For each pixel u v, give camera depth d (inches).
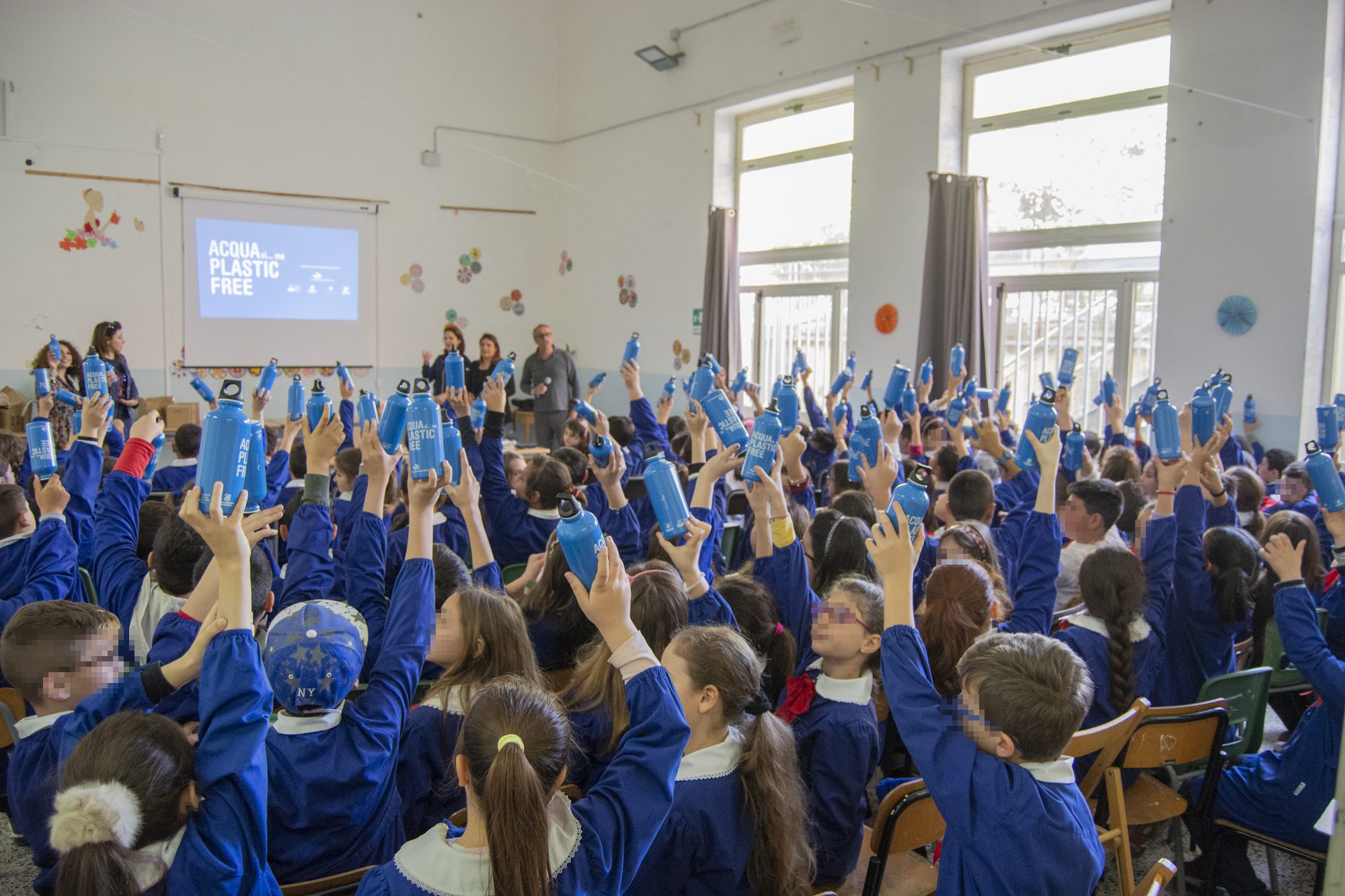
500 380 113.2
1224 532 89.0
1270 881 86.8
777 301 313.0
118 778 38.3
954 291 236.4
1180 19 195.9
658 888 49.3
